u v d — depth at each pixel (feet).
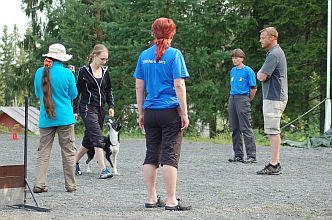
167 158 20.98
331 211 20.99
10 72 128.98
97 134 30.55
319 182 29.12
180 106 20.62
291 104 94.53
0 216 19.94
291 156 43.27
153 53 21.12
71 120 26.17
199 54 96.37
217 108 99.19
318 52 91.09
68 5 112.06
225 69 100.42
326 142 52.80
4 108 120.78
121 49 99.96
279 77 31.50
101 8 110.73
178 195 24.79
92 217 19.58
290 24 94.79
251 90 38.11
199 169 34.76
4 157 43.80
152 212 20.56
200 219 19.25
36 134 81.82
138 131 94.84
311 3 91.35
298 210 21.16
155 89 20.95
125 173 32.96
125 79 102.53
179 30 96.73
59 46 26.25
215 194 25.08
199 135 90.33
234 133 38.91
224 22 100.01
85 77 30.37
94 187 27.45
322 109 91.25
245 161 38.34
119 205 22.27
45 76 25.81
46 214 20.34
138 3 101.50
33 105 129.70
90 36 110.63
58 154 45.11
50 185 28.25
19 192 22.27
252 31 97.45
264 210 21.12
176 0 97.04
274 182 29.04
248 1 97.14
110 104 31.40
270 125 31.99
